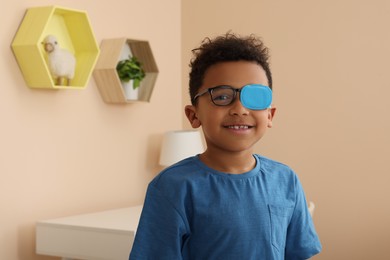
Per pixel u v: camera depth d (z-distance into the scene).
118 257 2.46
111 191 3.19
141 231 1.02
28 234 2.74
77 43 2.94
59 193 2.89
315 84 3.29
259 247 1.01
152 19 3.48
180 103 3.72
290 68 3.36
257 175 1.05
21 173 2.70
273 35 3.41
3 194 2.62
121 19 3.24
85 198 3.03
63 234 2.60
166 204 1.01
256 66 1.02
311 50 3.30
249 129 1.00
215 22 3.60
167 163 3.29
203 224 0.99
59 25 2.89
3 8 2.60
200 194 1.00
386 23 3.10
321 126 3.29
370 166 3.16
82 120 3.01
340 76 3.23
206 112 1.01
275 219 1.03
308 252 1.12
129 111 3.30
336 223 3.26
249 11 3.48
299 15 3.33
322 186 3.29
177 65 3.69
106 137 3.16
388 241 3.13
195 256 1.01
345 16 3.20
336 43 3.23
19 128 2.68
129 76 3.15
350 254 3.23
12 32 2.64
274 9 3.40
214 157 1.03
